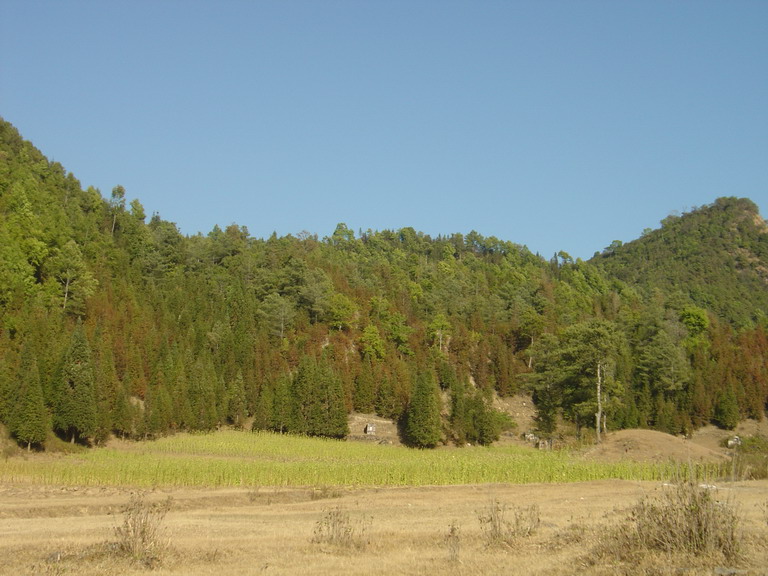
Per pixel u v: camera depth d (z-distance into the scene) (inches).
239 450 2805.1
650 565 696.4
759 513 1043.3
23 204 4138.8
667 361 4106.8
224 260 5570.9
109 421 2797.7
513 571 731.4
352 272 6013.8
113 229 5339.6
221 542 961.5
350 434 3540.8
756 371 4485.7
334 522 1022.4
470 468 2026.3
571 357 3181.6
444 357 4456.2
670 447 2389.3
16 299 3280.0
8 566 791.7
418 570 761.6
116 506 1382.9
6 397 2481.5
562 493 1589.6
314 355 4008.4
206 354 3700.8
